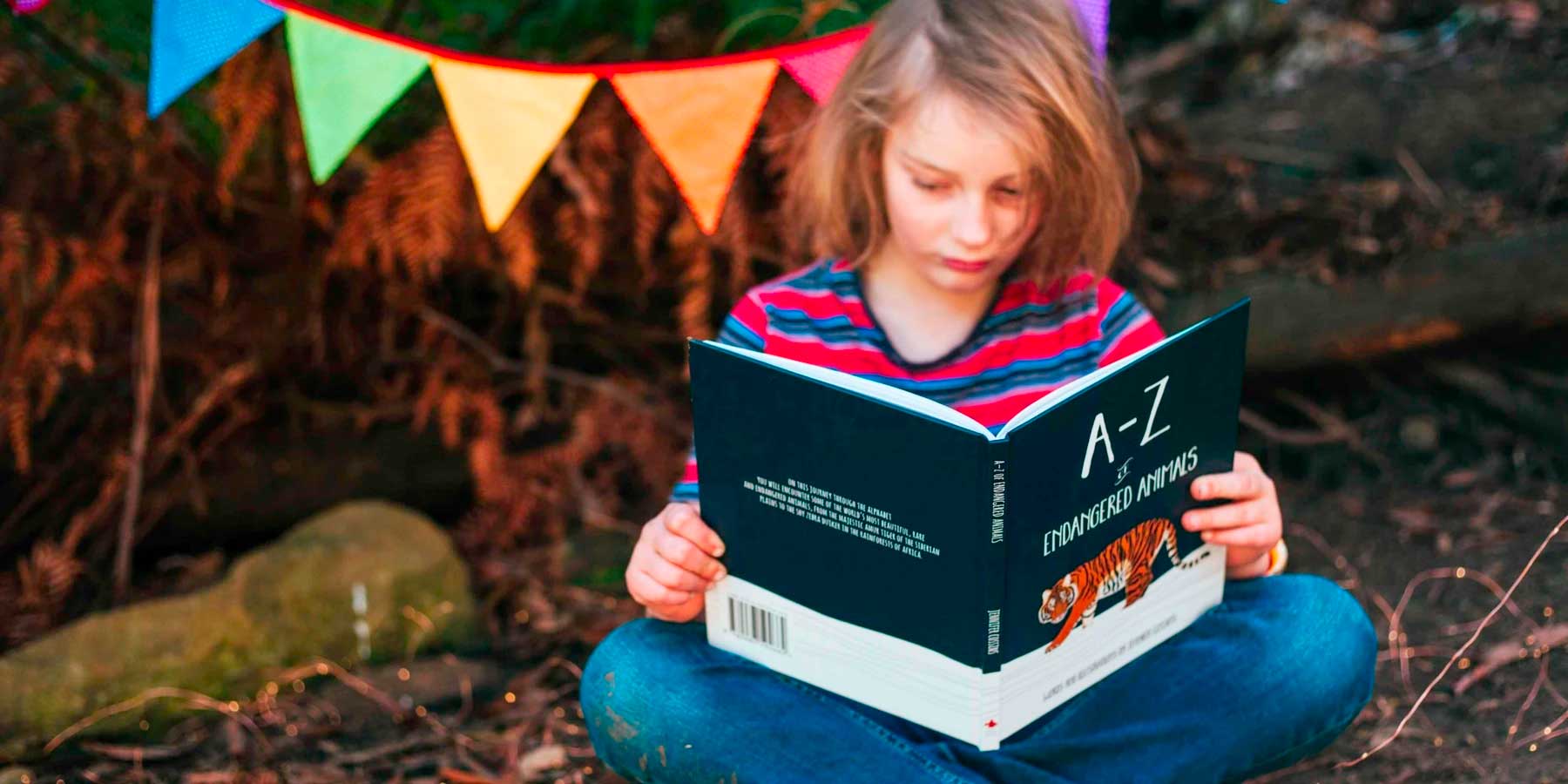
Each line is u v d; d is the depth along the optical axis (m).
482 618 2.41
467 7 2.46
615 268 2.75
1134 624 1.52
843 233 1.74
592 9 2.49
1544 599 2.23
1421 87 3.32
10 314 2.44
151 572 2.54
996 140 1.53
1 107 2.47
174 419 2.55
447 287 2.73
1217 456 1.54
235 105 2.33
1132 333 1.76
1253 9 3.75
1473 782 1.86
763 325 1.72
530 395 2.80
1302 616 1.63
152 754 2.10
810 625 1.48
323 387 2.68
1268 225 2.84
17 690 2.11
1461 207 2.83
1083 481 1.37
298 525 2.51
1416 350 2.66
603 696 1.61
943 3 1.60
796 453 1.39
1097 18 1.78
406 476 2.64
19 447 2.41
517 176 1.63
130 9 2.34
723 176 1.74
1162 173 3.00
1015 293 1.72
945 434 1.28
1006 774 1.48
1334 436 2.67
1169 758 1.56
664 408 2.74
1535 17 3.49
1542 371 2.67
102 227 2.53
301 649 2.25
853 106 1.66
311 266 2.60
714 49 2.54
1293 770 1.92
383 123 2.53
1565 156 2.87
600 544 2.60
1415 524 2.48
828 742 1.50
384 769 2.06
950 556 1.33
